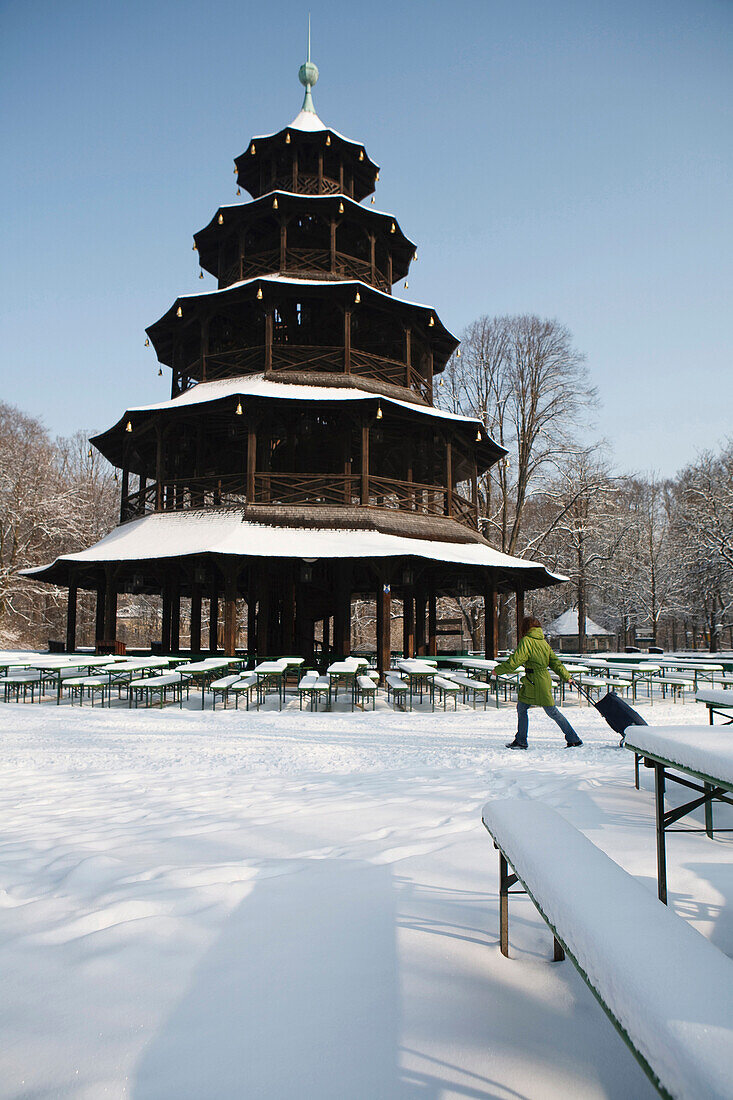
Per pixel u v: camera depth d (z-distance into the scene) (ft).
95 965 7.26
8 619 131.75
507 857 7.19
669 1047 3.51
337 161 91.61
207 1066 5.45
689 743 7.86
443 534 72.13
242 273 83.71
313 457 87.81
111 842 12.98
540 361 120.47
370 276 84.79
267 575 67.77
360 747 28.43
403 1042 5.81
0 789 19.88
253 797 17.92
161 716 40.96
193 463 88.12
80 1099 5.04
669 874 10.15
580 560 128.16
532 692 27.58
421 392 87.86
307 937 8.05
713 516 124.57
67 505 133.28
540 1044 5.81
